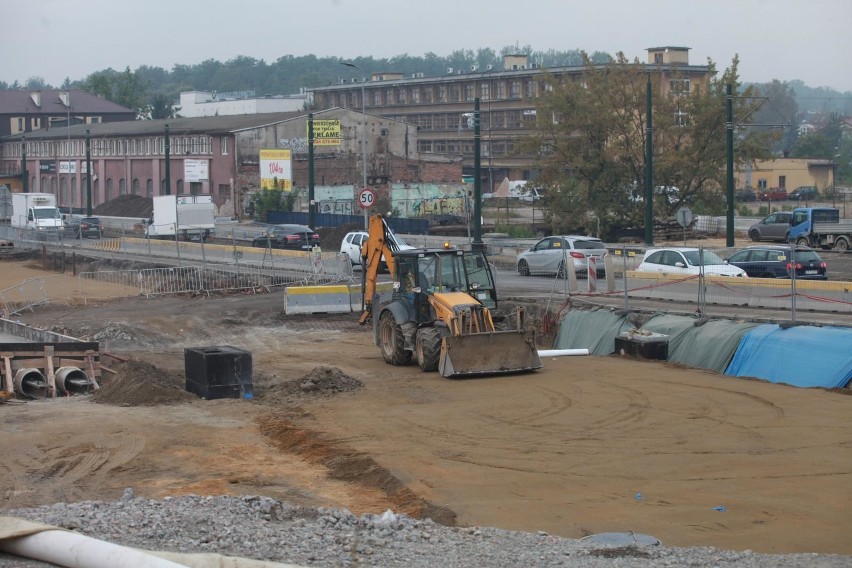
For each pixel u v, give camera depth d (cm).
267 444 1725
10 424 1886
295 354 2739
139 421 1902
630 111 6022
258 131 8294
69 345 2403
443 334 2234
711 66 5981
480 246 2980
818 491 1318
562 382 2102
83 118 12988
